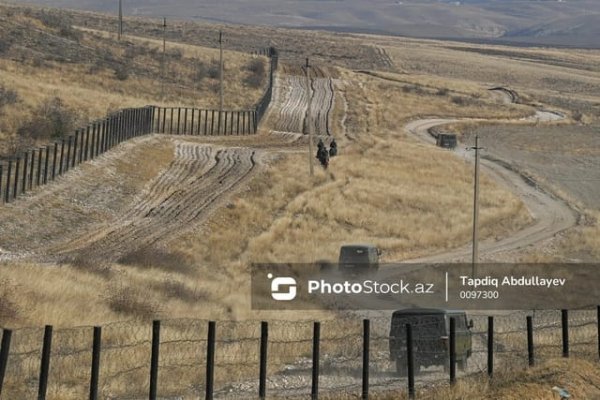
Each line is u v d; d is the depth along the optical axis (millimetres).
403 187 91188
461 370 30406
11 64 114188
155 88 128000
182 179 78375
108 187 67438
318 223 74312
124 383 25016
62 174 65750
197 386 26125
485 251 73875
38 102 85250
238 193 76125
